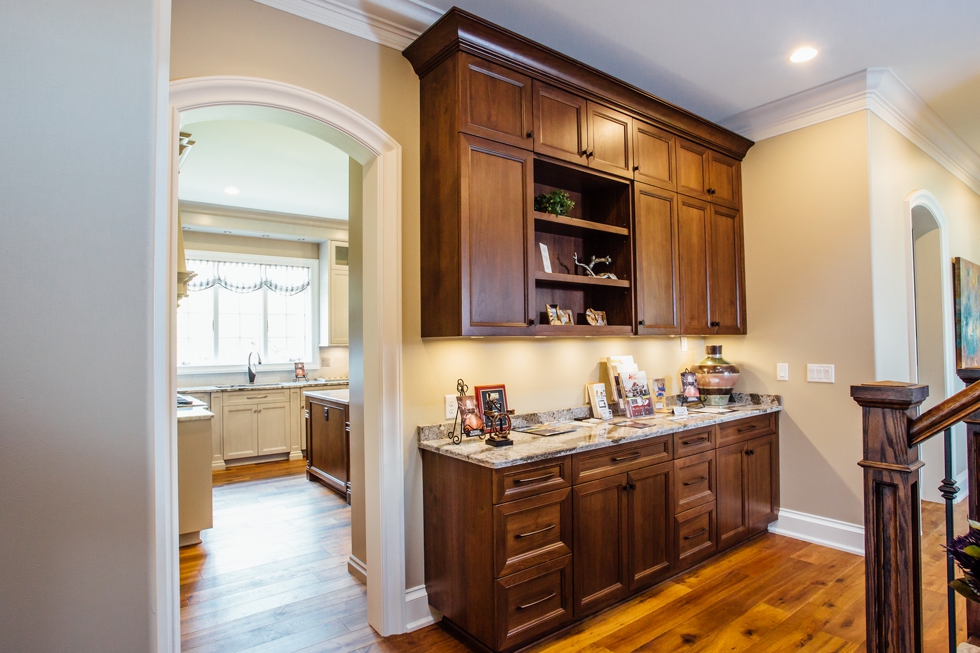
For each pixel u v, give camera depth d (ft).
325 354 24.27
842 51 10.08
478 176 8.25
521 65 8.78
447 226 8.26
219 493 16.37
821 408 11.74
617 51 10.00
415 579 8.62
